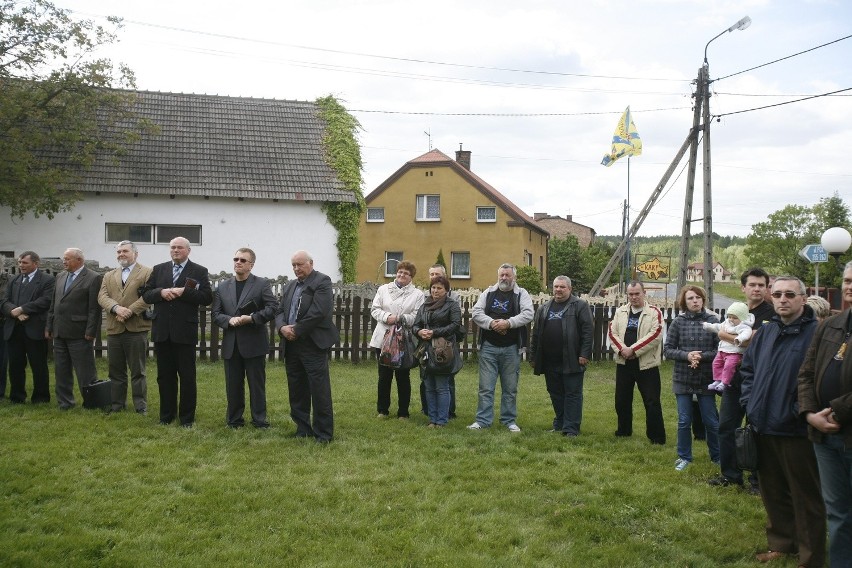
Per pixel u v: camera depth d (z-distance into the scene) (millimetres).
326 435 7617
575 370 8273
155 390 10328
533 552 4926
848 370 4098
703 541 5195
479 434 8156
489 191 34406
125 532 4992
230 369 8117
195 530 5086
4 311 8977
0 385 9352
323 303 7582
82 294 8836
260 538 4992
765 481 5055
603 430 8703
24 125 18938
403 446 7516
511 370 8594
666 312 16500
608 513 5617
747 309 6543
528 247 36906
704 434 8273
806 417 4379
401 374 8922
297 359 7719
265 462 6781
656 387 7988
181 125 23359
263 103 25000
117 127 22359
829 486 4355
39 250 21125
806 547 4688
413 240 35219
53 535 4848
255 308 8016
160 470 6426
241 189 21969
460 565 4648
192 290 7965
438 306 8609
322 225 22766
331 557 4719
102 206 21359
